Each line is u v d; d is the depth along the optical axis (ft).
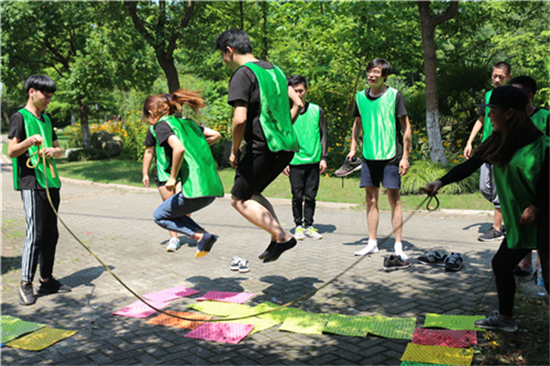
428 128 37.91
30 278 13.71
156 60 67.67
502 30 62.34
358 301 13.10
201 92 13.94
